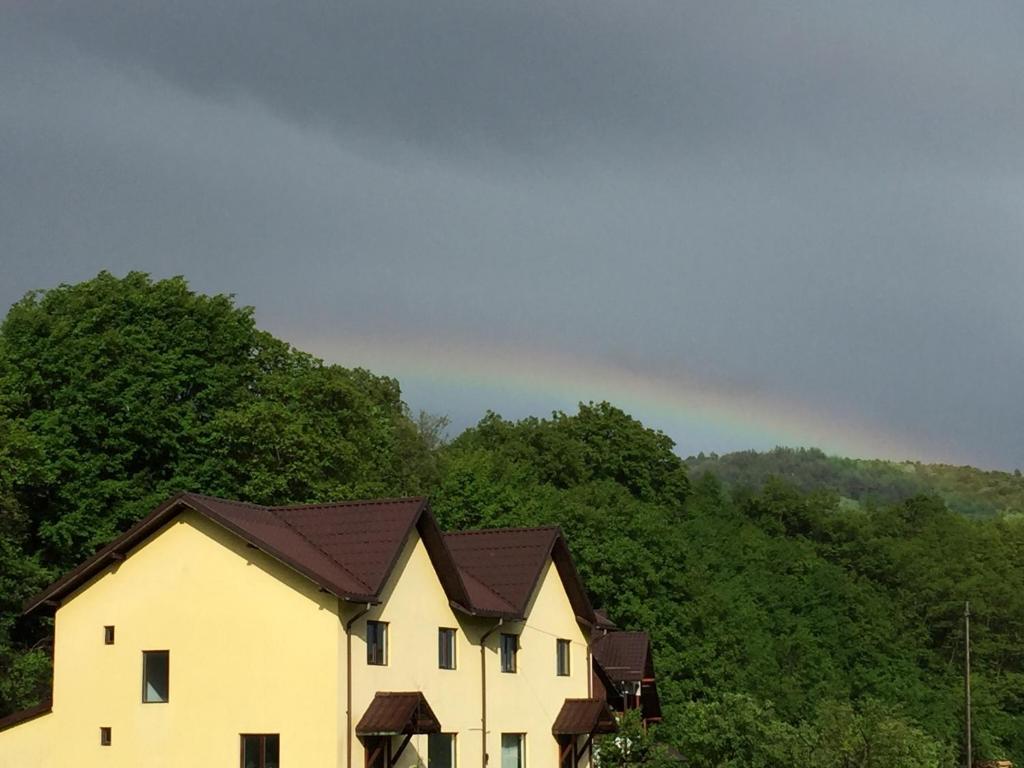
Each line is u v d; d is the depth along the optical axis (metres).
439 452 117.44
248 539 46.47
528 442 122.31
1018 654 125.94
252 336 81.69
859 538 138.00
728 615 94.88
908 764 51.53
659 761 57.72
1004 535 148.38
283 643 46.09
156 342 75.25
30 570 61.66
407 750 49.25
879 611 119.62
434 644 51.75
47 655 62.16
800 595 114.94
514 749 57.38
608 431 125.19
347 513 50.28
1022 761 114.06
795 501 144.38
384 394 110.00
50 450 69.31
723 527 125.19
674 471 127.44
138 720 47.88
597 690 65.56
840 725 51.81
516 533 61.00
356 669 46.38
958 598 127.31
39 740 49.31
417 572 50.97
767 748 51.50
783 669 102.00
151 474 72.69
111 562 49.09
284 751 45.47
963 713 111.56
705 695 84.88
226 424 73.31
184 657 47.50
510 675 57.12
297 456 74.94
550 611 61.16
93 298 75.38
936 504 149.12
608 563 85.50
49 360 71.88
